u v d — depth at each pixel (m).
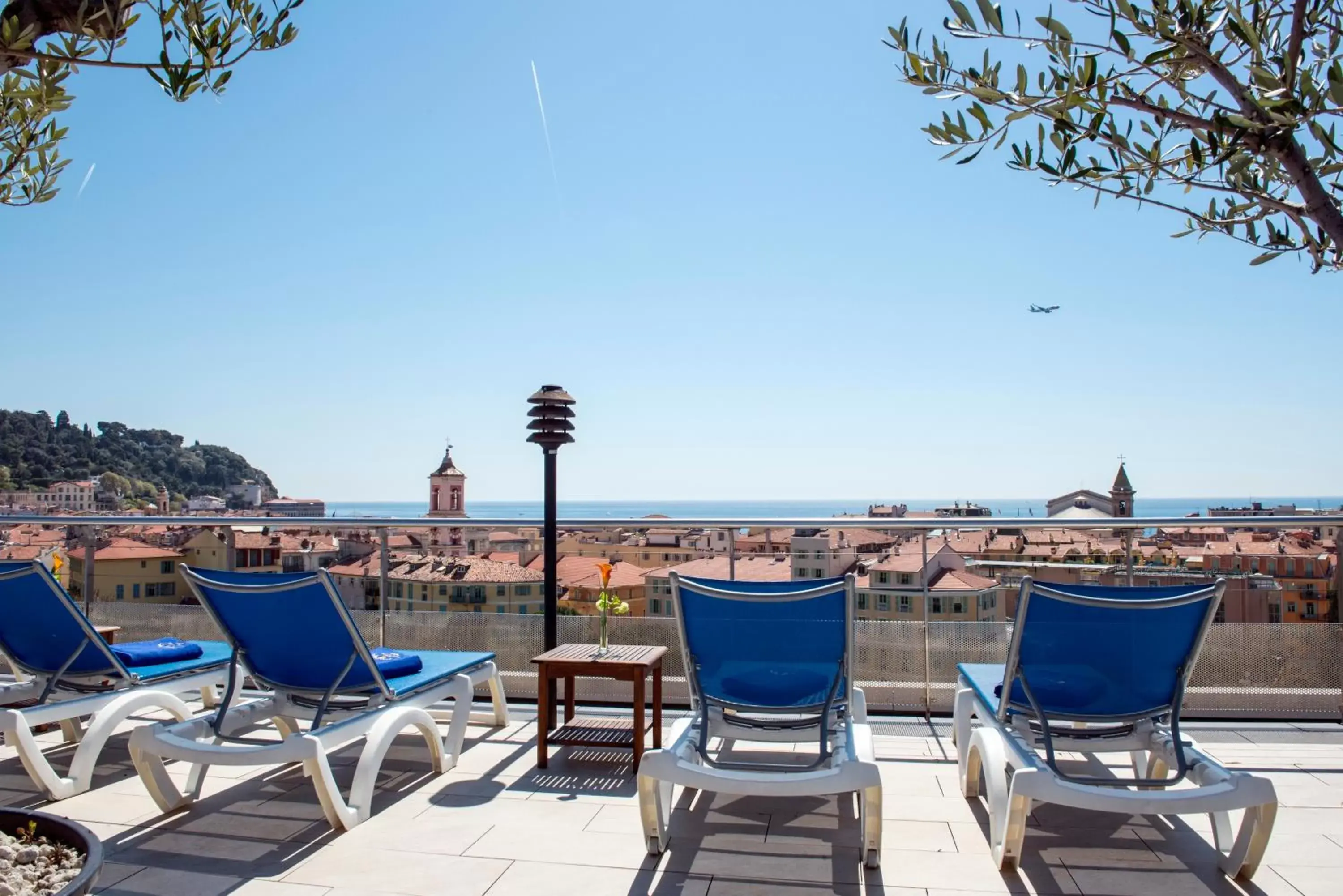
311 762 2.83
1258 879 2.46
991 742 2.75
